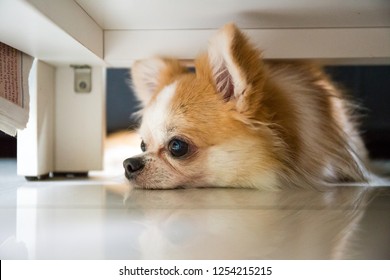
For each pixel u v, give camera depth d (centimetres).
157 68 131
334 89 147
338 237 61
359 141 151
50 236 62
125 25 132
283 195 98
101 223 69
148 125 113
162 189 108
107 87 226
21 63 124
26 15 93
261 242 59
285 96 117
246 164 107
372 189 110
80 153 146
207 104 109
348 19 125
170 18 125
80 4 114
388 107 205
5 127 117
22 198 94
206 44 133
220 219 72
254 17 124
